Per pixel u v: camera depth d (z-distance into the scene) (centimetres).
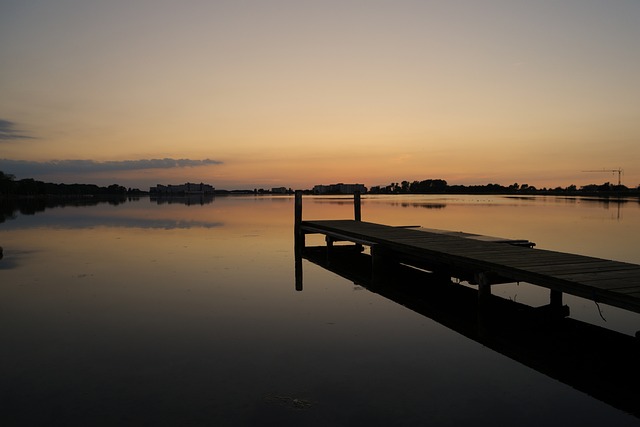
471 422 468
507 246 881
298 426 464
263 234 2289
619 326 746
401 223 2655
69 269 1331
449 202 6719
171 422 473
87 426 466
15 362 633
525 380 566
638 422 460
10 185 10838
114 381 570
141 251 1700
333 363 622
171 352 666
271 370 600
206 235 2244
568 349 587
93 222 3098
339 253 1509
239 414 489
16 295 1017
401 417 480
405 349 675
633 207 4816
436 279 1007
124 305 930
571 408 494
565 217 3184
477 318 718
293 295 1008
